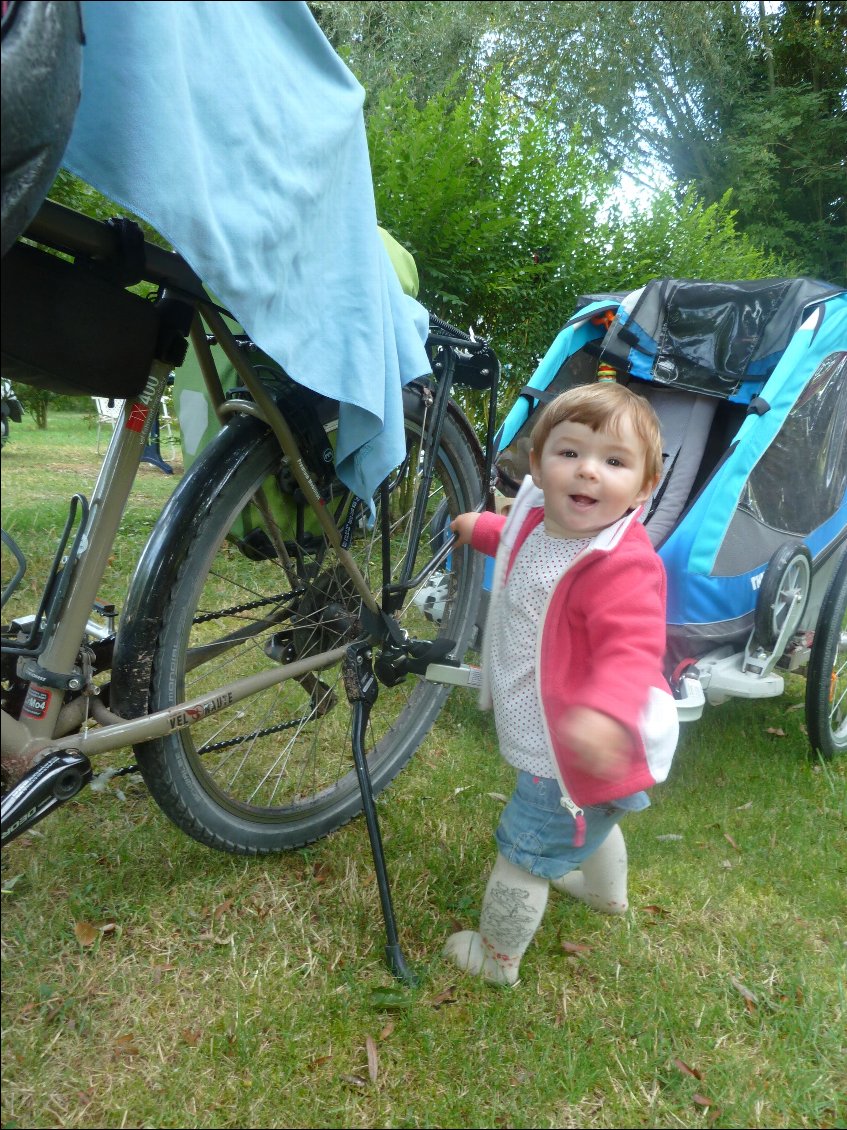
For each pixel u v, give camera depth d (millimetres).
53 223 1285
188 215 1130
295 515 1910
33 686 1530
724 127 16219
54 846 1947
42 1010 1547
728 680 2387
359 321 1438
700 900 2066
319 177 1339
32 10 939
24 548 2941
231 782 2158
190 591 1641
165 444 4320
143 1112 1405
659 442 1585
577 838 1585
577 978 1790
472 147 4352
